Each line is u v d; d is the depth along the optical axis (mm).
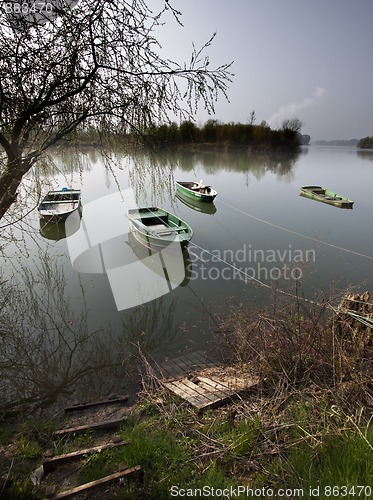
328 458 2883
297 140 52031
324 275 9094
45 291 8180
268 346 4371
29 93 2438
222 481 2896
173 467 3092
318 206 17688
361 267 9672
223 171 31906
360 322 4160
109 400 4508
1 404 4648
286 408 3668
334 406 3467
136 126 2877
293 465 2924
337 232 13188
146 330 6684
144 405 4145
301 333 4367
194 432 3543
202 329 6598
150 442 3312
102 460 3209
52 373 5410
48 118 2631
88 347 6160
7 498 2801
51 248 10891
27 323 6895
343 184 25203
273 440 3305
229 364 4961
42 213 11516
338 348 3975
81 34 2316
